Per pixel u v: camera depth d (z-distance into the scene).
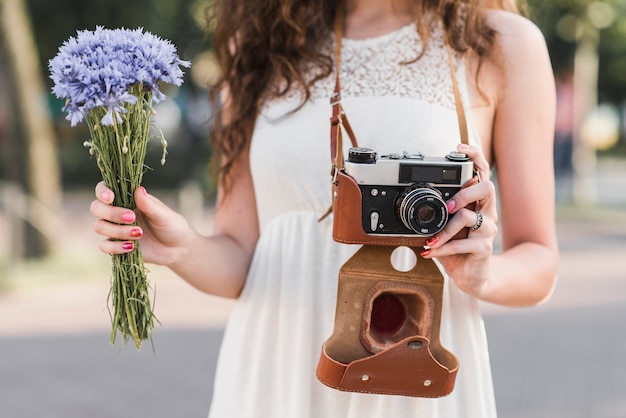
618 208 15.65
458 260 1.64
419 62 1.87
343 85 1.89
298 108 1.90
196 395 5.21
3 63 9.43
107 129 1.61
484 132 1.89
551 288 1.84
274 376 1.88
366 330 1.66
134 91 1.58
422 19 1.88
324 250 1.85
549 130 1.89
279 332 1.87
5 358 5.96
